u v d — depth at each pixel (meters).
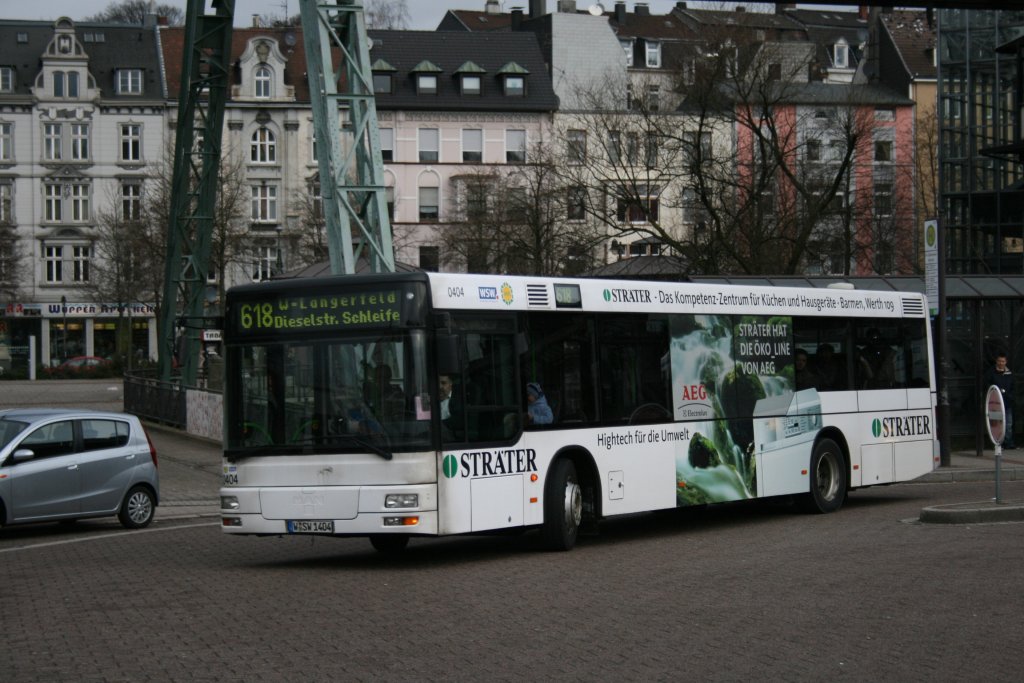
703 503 17.50
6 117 82.38
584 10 87.44
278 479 14.30
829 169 52.34
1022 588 11.86
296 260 71.00
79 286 83.44
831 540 15.93
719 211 44.97
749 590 12.05
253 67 81.88
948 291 29.88
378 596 12.21
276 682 8.50
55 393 61.38
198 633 10.34
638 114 53.78
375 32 81.69
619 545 16.25
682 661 8.97
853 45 94.38
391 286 14.13
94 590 13.06
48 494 19.12
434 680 8.49
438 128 80.31
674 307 17.38
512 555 15.44
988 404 18.61
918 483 25.77
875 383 20.80
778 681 8.34
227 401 14.71
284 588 12.89
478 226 59.47
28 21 85.06
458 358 13.97
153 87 83.56
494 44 82.69
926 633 9.86
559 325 15.69
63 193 82.94
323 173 21.86
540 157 59.50
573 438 15.70
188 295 40.50
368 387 14.10
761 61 45.50
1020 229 56.25
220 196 63.72
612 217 54.56
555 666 8.88
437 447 13.99
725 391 18.03
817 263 48.75
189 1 36.34
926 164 67.50
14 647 9.94
